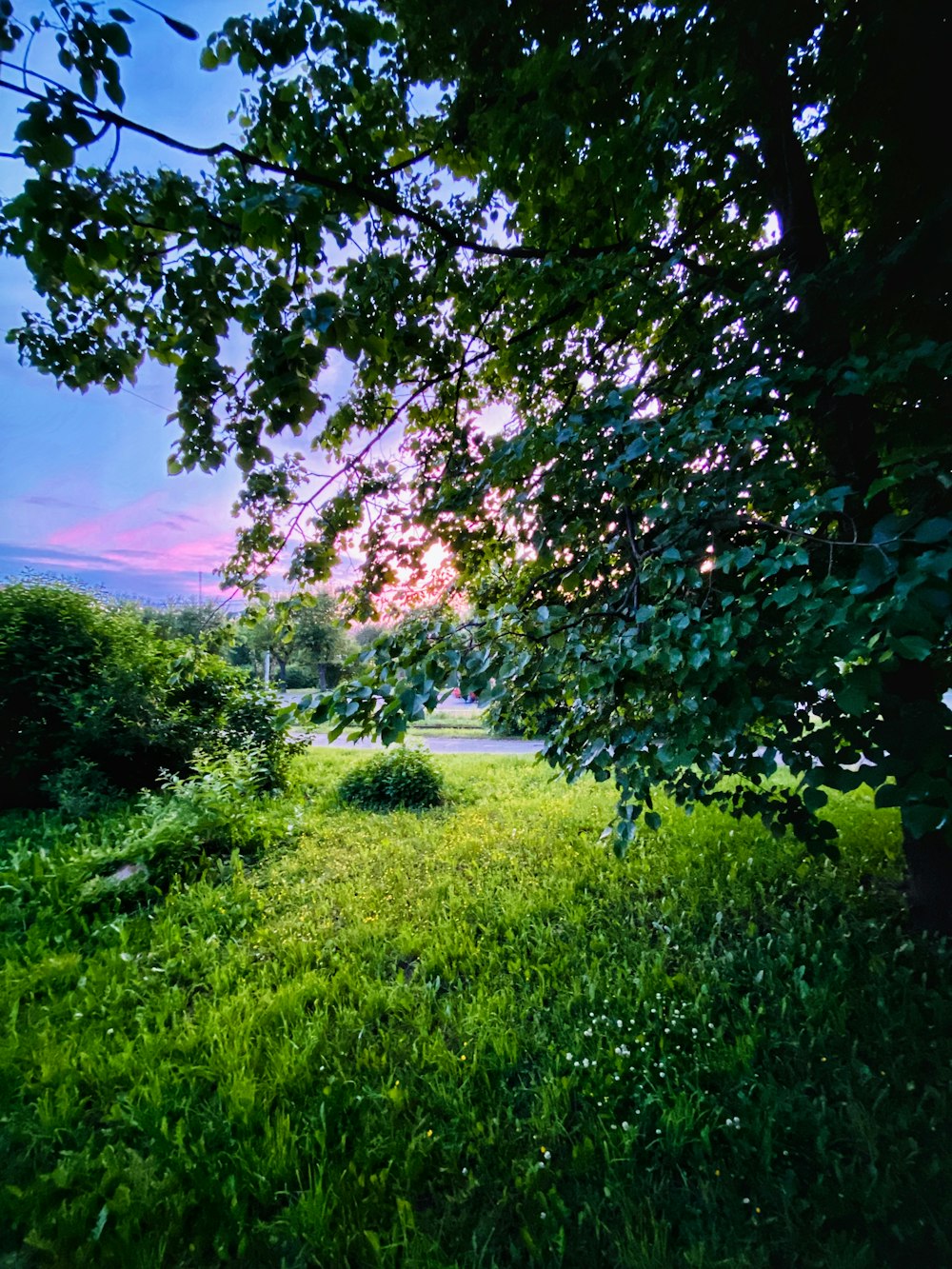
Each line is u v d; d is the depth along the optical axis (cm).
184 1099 223
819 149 286
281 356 169
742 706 162
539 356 358
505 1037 249
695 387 224
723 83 238
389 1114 215
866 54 226
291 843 539
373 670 182
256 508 308
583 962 304
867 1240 162
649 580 188
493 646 183
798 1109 207
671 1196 185
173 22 126
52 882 393
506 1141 203
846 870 381
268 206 147
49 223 138
